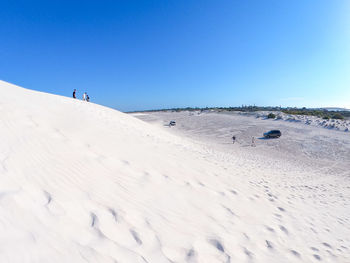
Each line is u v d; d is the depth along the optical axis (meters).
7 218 1.85
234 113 57.94
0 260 1.47
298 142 23.47
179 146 8.64
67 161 3.42
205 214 3.30
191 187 4.12
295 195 5.91
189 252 2.32
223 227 3.07
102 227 2.25
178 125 43.56
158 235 2.46
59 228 2.00
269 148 21.36
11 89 8.44
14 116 4.46
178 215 3.04
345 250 3.28
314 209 5.01
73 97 18.78
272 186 6.25
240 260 2.42
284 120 40.69
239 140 26.19
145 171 4.13
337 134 26.83
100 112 12.01
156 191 3.51
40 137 3.94
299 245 3.13
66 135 4.53
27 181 2.52
